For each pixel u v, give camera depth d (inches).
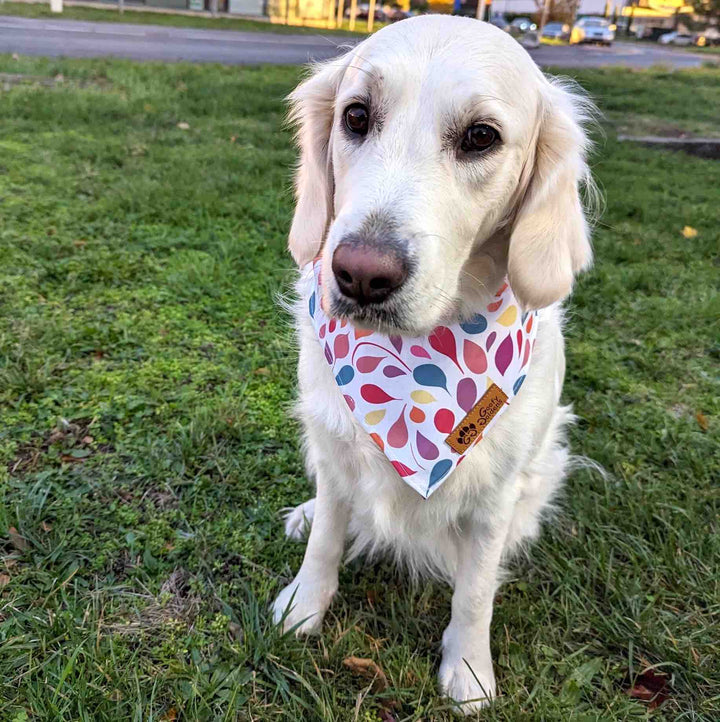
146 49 138.7
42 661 17.9
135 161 57.7
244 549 22.2
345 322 16.7
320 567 20.4
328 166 18.7
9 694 17.0
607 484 25.7
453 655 19.3
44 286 35.0
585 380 32.6
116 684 17.3
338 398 19.0
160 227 43.9
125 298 35.3
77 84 86.7
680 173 73.1
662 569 22.4
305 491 25.0
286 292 35.6
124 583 20.5
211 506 23.6
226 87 95.7
